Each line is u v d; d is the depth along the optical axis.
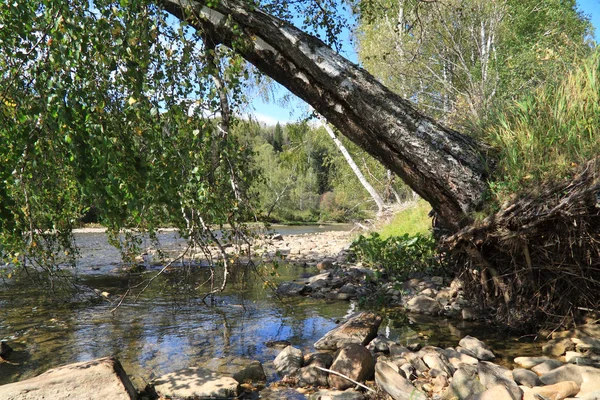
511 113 5.00
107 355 3.99
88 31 2.41
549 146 4.16
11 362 3.83
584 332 3.94
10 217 2.38
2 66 2.66
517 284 4.38
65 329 4.80
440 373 3.32
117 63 2.54
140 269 8.82
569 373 3.09
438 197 4.54
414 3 8.14
